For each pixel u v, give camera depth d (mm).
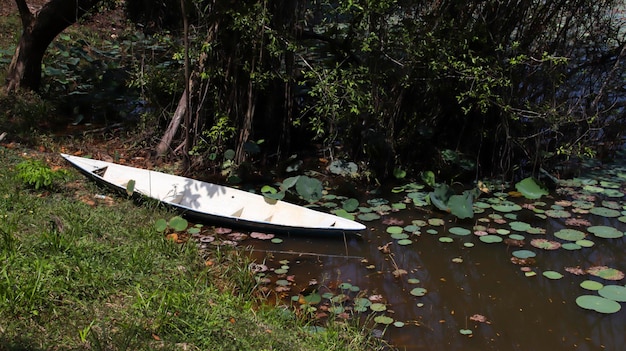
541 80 7301
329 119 7305
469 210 6320
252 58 7148
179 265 5020
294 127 8086
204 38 7277
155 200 6070
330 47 7758
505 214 6535
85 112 8867
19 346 3461
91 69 9625
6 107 8250
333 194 6988
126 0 9164
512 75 7172
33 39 8664
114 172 6594
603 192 7012
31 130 7820
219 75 7270
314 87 6855
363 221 6359
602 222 6363
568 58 7047
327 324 4535
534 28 7164
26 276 4059
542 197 6961
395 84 7293
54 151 7379
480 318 4816
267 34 7117
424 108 7508
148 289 4375
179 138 7598
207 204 6414
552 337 4641
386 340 4527
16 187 5797
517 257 5707
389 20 7070
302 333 4340
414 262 5625
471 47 7117
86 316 3893
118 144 7879
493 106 7285
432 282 5328
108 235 5195
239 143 7395
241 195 6426
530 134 7445
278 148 7707
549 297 5133
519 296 5145
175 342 3801
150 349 3643
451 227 6234
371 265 5543
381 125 7340
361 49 7074
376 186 7223
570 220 6363
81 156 7359
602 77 7684
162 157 7535
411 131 7473
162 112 7914
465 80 6863
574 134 7664
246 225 5949
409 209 6660
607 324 4805
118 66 10234
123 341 3639
